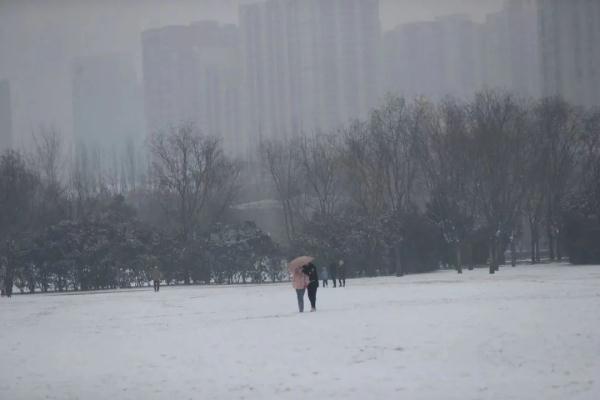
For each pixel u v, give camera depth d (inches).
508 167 3740.2
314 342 1086.4
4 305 2330.2
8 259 3179.1
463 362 876.6
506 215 3796.8
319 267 3430.1
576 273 2842.0
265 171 4579.2
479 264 4200.3
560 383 737.6
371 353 964.6
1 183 3757.4
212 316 1616.6
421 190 4237.2
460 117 3732.8
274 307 1777.8
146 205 4731.8
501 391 711.1
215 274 3469.5
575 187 4365.2
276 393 748.0
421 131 3863.2
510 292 1849.2
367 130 4060.0
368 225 3577.8
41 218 3951.8
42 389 832.3
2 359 1077.8
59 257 3321.9
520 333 1053.2
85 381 872.9
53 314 1894.7
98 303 2250.2
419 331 1126.4
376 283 2768.2
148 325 1485.0
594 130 3873.0
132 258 3422.7
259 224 4517.7
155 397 759.7
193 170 3949.3
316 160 4131.4
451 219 3533.5
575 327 1090.1
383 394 719.1
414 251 3754.9
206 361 972.6
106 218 3595.0
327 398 712.4
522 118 3730.3
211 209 4101.9
